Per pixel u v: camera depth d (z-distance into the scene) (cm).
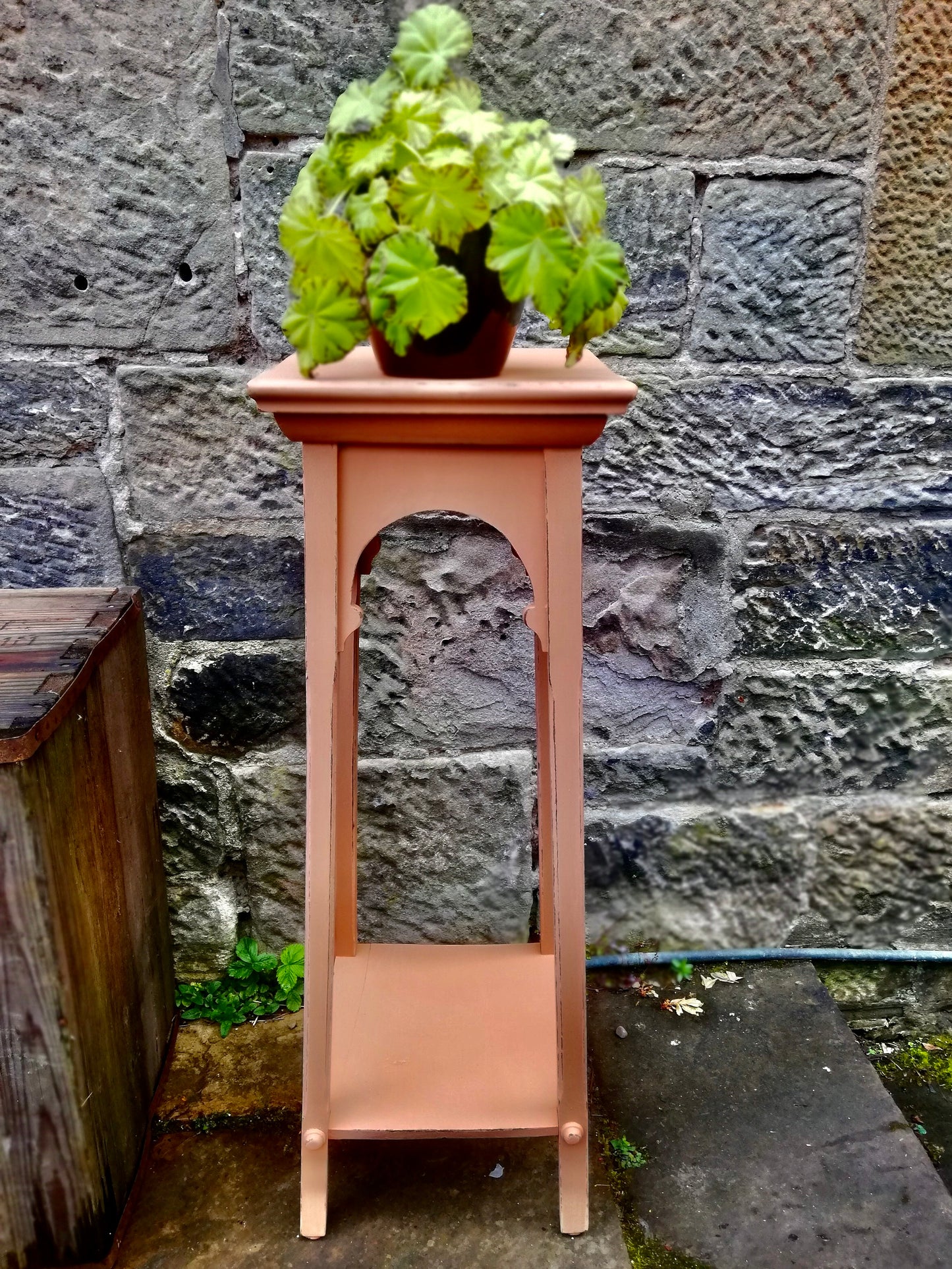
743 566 152
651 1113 142
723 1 127
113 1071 120
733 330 142
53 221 132
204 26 125
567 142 94
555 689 107
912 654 158
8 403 139
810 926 170
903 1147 136
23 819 97
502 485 102
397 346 91
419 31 92
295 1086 146
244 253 135
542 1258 119
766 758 162
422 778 159
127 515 145
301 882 163
